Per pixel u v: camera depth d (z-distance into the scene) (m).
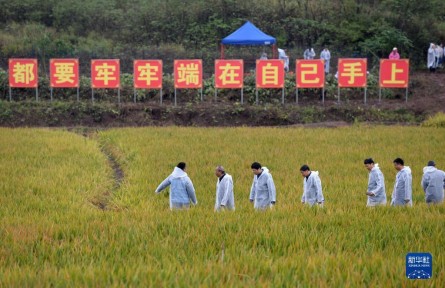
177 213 17.95
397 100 48.78
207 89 48.81
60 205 20.23
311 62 44.31
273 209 18.47
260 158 29.98
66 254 13.65
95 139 37.25
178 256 13.44
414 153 30.92
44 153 30.89
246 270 12.08
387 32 56.88
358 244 14.51
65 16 61.75
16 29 59.12
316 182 19.39
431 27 60.59
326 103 47.84
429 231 15.72
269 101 48.19
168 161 28.97
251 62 54.12
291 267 12.12
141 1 65.25
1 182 23.64
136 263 12.75
